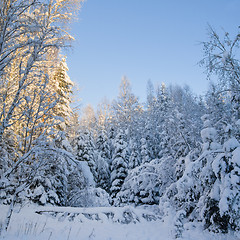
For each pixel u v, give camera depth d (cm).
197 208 1088
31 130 633
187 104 2969
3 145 742
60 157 696
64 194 1335
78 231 750
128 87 3569
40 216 941
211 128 1015
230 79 916
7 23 520
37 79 628
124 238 803
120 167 2277
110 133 3238
